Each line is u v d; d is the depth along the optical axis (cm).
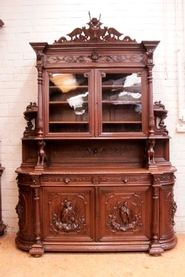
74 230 247
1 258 240
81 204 248
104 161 279
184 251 252
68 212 246
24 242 252
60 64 259
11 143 300
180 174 297
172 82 298
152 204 246
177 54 295
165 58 296
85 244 246
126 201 247
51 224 248
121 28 296
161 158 284
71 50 259
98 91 258
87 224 247
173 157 297
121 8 296
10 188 301
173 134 297
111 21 296
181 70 295
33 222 247
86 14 297
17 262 233
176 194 297
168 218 253
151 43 249
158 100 297
